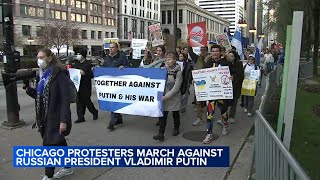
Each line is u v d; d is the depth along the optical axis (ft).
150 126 26.96
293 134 24.31
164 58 26.43
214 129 26.50
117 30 353.31
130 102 24.50
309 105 37.29
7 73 25.53
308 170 17.25
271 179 11.08
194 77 22.74
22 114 31.27
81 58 27.84
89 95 28.37
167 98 22.68
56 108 15.39
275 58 96.58
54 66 15.39
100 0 312.71
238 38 38.42
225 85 22.36
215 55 23.50
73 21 267.59
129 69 24.36
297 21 15.40
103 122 28.27
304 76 70.90
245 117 31.48
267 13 123.34
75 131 25.27
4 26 25.20
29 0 236.02
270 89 32.35
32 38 199.52
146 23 410.11
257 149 14.84
